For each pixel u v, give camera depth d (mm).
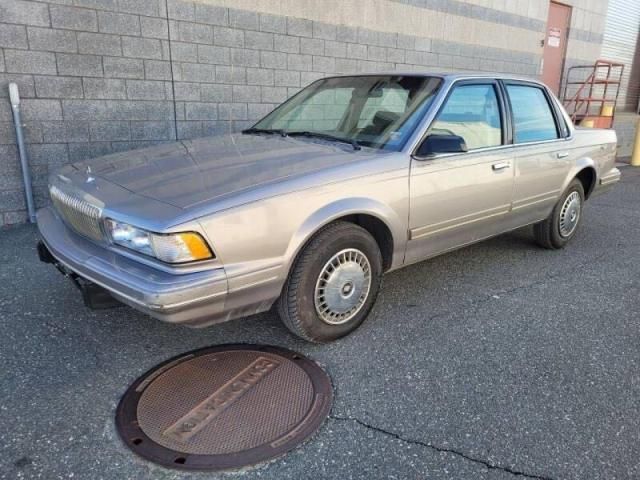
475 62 9797
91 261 2576
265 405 2453
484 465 2117
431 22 8656
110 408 2432
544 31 11125
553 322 3393
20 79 4914
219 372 2721
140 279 2350
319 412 2406
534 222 4535
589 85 13016
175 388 2576
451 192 3459
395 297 3740
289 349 2969
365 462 2119
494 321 3389
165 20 5664
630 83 14875
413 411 2443
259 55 6562
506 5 10023
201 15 5930
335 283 2939
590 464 2131
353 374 2738
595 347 3080
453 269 4348
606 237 5461
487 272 4297
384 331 3219
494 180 3785
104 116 5484
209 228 2391
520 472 2084
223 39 6180
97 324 3199
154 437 2230
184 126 6109
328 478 2035
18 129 4906
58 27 5016
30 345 2947
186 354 2893
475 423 2369
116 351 2912
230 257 2467
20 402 2451
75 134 5344
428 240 3465
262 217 2547
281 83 6879
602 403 2535
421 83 3645
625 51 14219
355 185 2930
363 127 3551
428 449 2199
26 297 3529
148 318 3287
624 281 4156
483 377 2738
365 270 3107
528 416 2426
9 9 4727
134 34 5484
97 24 5230
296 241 2686
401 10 8125
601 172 5152
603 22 12867
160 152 3332
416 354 2953
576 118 12000
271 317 3359
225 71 6293
